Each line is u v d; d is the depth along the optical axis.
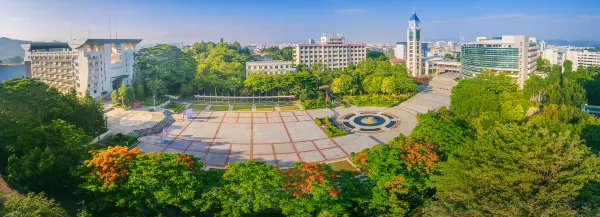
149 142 94.00
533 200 40.81
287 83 149.25
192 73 160.12
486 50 192.12
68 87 145.50
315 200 48.41
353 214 54.44
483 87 111.31
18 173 56.22
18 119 70.31
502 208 40.84
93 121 91.44
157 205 49.97
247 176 50.31
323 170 53.81
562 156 43.53
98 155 53.56
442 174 54.50
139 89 139.25
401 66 197.75
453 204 44.28
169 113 123.94
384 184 54.22
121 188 49.94
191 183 49.38
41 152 58.88
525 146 44.78
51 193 58.00
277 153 87.81
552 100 127.00
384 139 99.62
